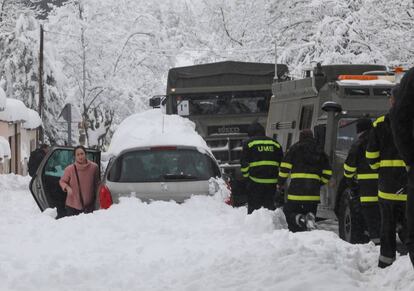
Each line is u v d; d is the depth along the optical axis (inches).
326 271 306.8
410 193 271.9
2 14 2005.4
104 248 386.0
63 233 422.0
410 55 1355.8
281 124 684.7
